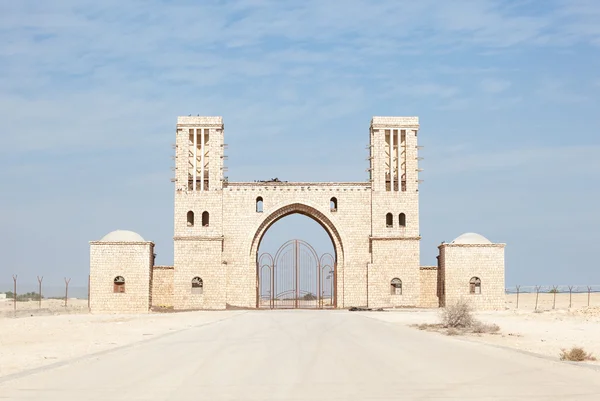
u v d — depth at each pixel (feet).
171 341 113.60
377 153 275.80
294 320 182.29
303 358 84.89
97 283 260.21
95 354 91.30
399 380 65.98
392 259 270.87
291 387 61.87
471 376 68.59
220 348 99.30
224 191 274.16
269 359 83.92
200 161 275.80
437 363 79.56
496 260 264.93
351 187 275.39
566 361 82.43
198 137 278.46
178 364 79.30
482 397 56.75
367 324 162.91
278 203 273.75
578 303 325.83
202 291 268.00
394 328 148.15
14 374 71.00
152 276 269.03
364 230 273.54
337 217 274.16
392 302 268.82
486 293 263.08
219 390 60.34
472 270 263.70
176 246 269.44
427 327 157.07
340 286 272.51
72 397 57.11
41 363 84.74
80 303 332.80
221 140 275.80
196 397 56.90
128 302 259.19
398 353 91.30
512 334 140.05
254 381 65.46
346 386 62.39
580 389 60.59
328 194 274.77
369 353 91.20
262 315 216.13
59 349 102.68
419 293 270.46
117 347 102.47
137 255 261.44
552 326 164.66
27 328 152.15
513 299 368.07
